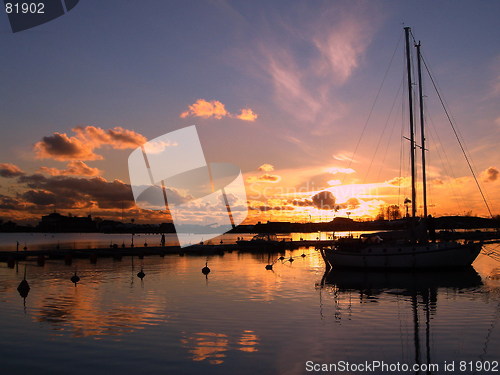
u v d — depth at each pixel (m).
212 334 17.81
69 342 16.67
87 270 43.88
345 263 43.53
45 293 28.59
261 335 17.72
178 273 40.75
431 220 44.44
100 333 17.97
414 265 40.22
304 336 17.52
